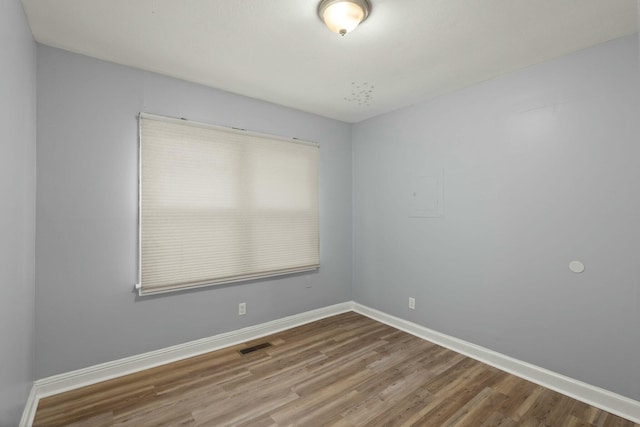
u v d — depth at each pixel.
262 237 3.19
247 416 1.95
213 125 2.85
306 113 3.57
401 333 3.29
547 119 2.33
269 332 3.25
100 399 2.10
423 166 3.21
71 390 2.20
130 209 2.47
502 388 2.27
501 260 2.59
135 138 2.49
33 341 2.05
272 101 3.24
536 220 2.38
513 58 2.32
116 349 2.40
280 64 2.44
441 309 3.04
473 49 2.20
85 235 2.28
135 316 2.49
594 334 2.10
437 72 2.57
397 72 2.57
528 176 2.42
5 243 1.39
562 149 2.25
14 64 1.54
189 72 2.58
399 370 2.52
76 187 2.25
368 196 3.83
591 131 2.12
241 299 3.07
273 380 2.36
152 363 2.55
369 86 2.85
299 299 3.52
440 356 2.77
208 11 1.79
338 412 1.99
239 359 2.69
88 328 2.29
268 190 3.24
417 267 3.27
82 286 2.27
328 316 3.78
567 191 2.22
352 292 4.04
